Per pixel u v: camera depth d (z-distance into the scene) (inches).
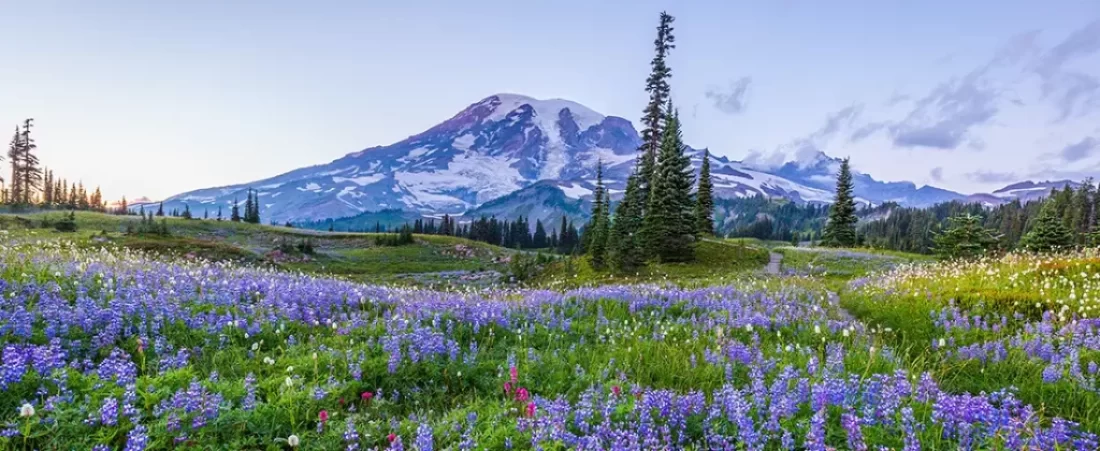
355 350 358.0
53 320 340.8
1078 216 3612.2
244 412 252.7
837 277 1428.4
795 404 265.3
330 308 499.2
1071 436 243.9
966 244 1775.3
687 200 2258.9
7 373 244.2
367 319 452.1
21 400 237.0
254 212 5851.4
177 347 346.6
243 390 274.2
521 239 7500.0
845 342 434.3
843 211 3058.6
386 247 3818.9
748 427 236.1
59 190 5339.6
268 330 392.8
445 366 351.6
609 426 250.7
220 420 243.6
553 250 5728.3
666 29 2429.9
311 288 551.5
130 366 274.1
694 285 1132.5
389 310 491.8
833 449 215.3
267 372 319.6
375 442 250.2
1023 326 471.8
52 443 216.7
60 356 271.9
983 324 479.2
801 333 475.8
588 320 525.0
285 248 2945.4
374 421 269.4
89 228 3378.4
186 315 392.8
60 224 3024.1
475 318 459.2
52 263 523.5
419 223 7514.8
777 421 248.1
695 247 2162.9
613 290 656.4
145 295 419.5
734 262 1990.7
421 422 267.9
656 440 237.6
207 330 372.5
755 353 390.9
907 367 360.8
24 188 4389.8
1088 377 328.8
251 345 363.9
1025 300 546.3
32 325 336.5
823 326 489.1
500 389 327.3
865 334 460.1
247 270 748.0
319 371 323.0
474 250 3801.7
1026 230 4749.0
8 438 213.2
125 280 486.6
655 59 2437.3
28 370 265.7
